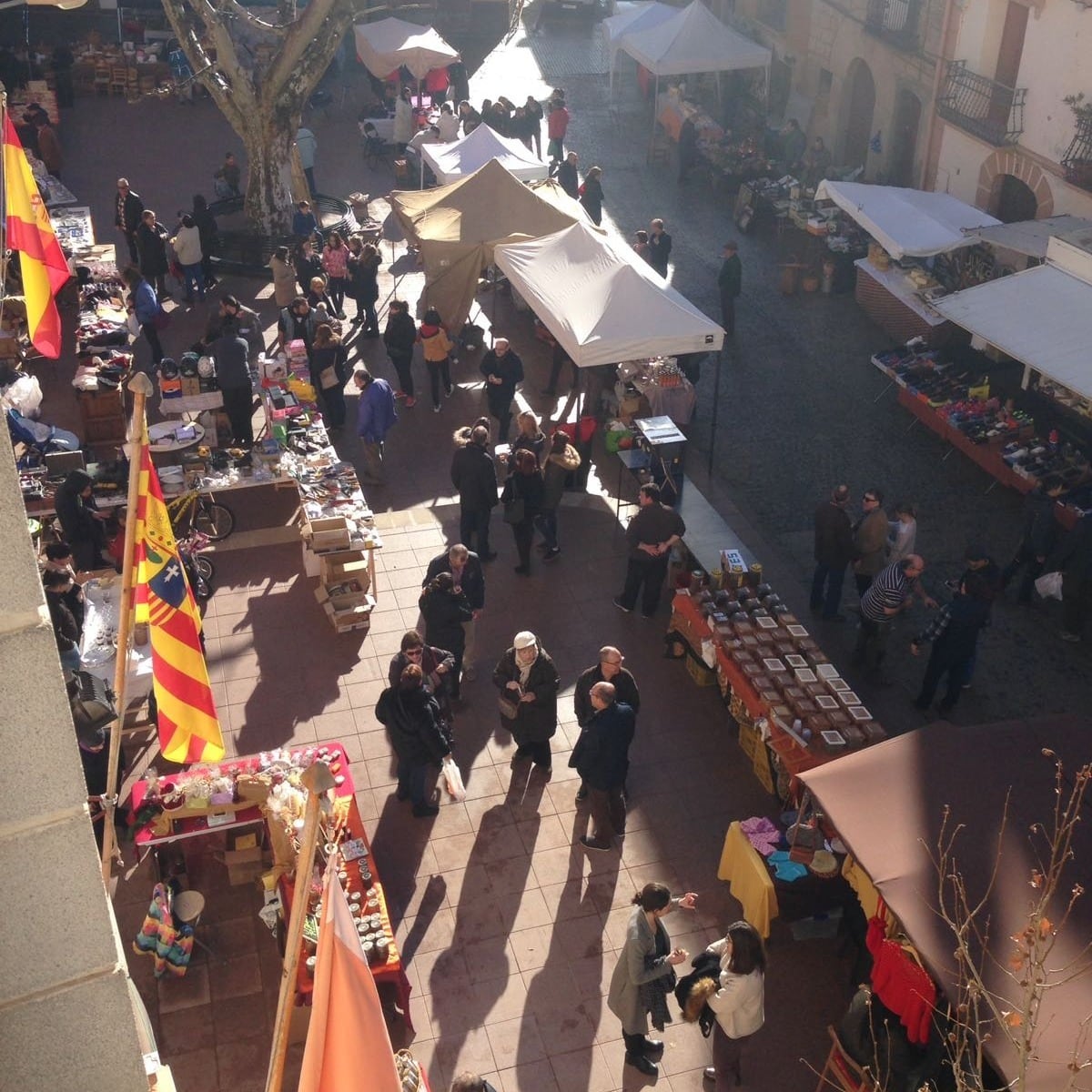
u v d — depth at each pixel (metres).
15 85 27.20
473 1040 8.59
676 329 14.60
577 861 10.01
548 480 13.27
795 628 11.31
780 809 10.56
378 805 10.48
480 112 27.17
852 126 25.84
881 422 17.02
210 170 25.25
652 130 28.20
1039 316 15.12
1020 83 19.56
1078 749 8.34
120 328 16.41
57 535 12.58
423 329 16.38
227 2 20.14
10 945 3.67
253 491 14.73
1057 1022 6.60
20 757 3.48
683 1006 7.98
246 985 8.91
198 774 9.55
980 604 11.12
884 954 7.70
